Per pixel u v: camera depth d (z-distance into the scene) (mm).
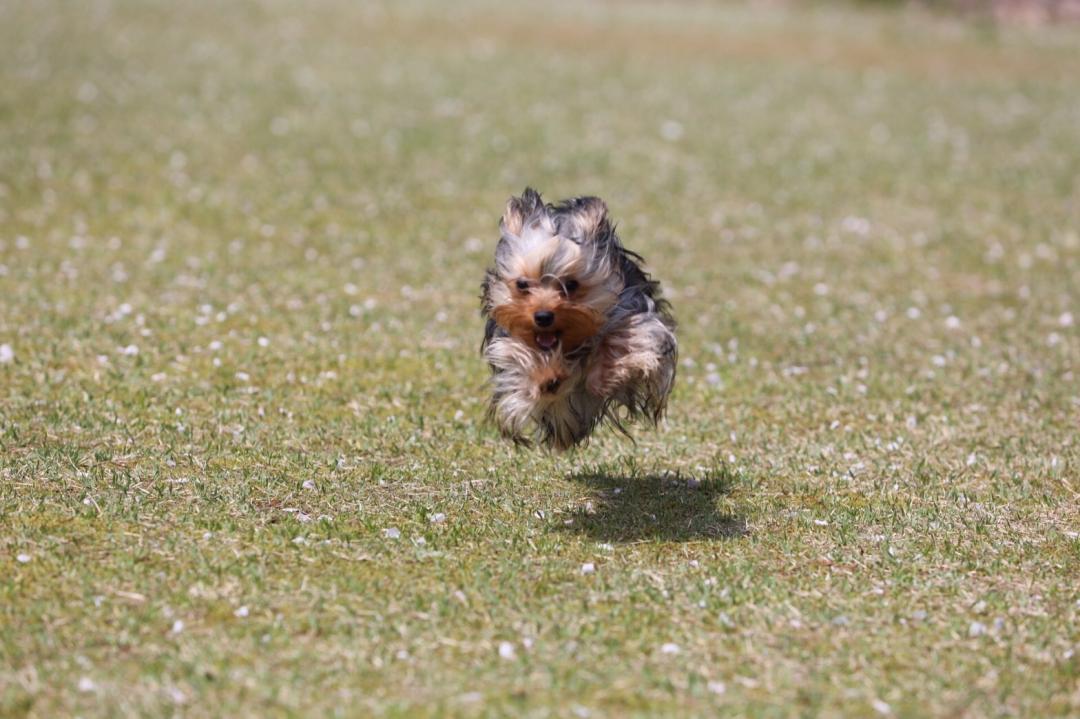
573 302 9375
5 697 7484
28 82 29047
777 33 45344
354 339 15195
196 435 12039
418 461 11758
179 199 21312
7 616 8422
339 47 37594
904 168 26188
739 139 28391
